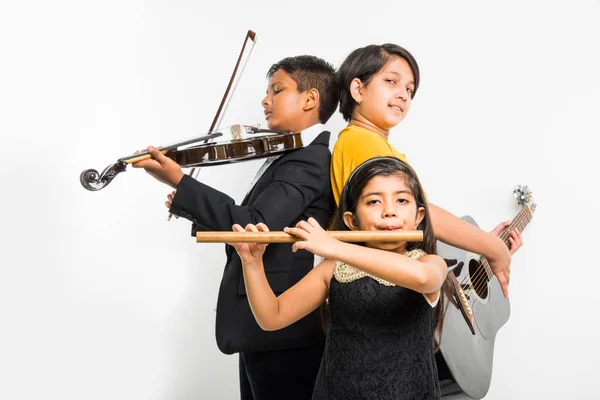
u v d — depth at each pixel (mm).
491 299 2607
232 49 3354
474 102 3496
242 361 2361
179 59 3305
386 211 1737
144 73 3260
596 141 3541
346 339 1741
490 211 3463
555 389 3438
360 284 1731
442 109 3475
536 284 3471
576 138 3535
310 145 2248
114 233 3176
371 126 2307
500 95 3514
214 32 3348
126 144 3217
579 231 3506
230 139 2322
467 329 2365
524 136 3512
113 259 3166
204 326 3211
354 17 3449
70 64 3184
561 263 3488
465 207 3449
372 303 1716
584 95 3555
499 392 3410
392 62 2283
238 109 3328
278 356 2156
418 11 3492
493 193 3467
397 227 1746
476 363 2391
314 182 2170
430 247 1855
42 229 3104
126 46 3252
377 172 1754
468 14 3521
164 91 3275
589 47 3574
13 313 3053
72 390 3086
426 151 3451
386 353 1713
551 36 3564
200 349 3201
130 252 3184
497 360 3422
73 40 3191
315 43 3416
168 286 3203
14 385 3035
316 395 1803
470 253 2576
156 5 3295
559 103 3543
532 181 3500
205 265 3236
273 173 2215
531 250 3480
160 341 3174
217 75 3332
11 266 3062
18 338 3051
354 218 1811
